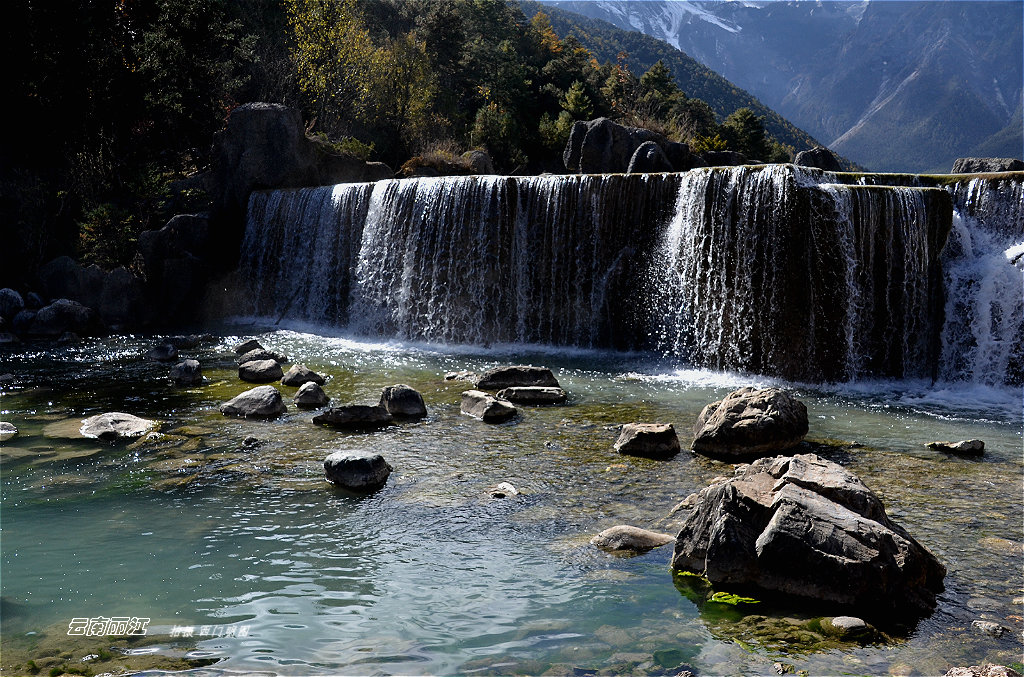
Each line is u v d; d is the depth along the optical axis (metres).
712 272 17.03
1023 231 16.06
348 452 8.98
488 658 4.86
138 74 30.42
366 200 23.00
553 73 77.69
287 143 26.75
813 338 15.61
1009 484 8.80
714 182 17.03
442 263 21.25
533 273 20.66
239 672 4.67
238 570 6.35
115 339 20.92
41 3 28.17
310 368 16.58
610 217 19.44
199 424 11.44
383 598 5.80
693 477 8.96
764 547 5.86
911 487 8.66
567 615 5.48
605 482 8.76
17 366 16.52
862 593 5.55
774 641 5.03
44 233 25.67
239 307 26.03
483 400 12.20
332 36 39.47
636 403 13.34
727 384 15.31
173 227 25.11
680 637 5.11
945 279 16.16
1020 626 5.25
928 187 16.42
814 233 15.40
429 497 8.23
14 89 27.22
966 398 14.34
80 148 27.95
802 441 10.64
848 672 4.62
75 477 8.89
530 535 7.12
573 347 20.14
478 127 54.88
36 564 6.46
